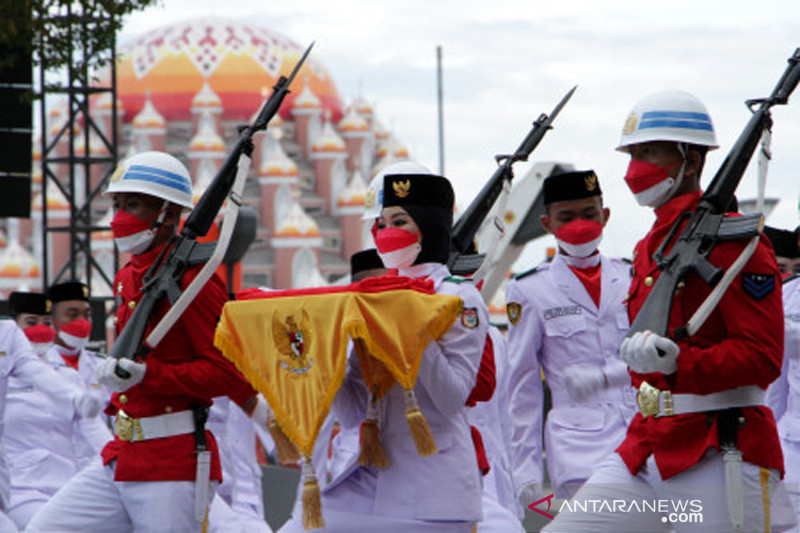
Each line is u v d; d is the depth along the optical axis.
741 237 7.82
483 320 8.23
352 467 8.30
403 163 9.21
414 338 7.77
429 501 8.05
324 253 154.62
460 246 10.46
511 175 10.55
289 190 147.00
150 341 9.09
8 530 12.10
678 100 8.39
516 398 11.97
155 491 9.29
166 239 9.72
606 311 11.85
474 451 8.41
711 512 8.07
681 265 7.91
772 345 7.86
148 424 9.31
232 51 154.88
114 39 28.28
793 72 8.28
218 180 9.38
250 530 15.56
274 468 26.31
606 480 8.47
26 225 147.75
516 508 12.92
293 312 7.94
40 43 27.77
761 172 8.14
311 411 7.85
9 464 15.22
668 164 8.33
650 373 8.21
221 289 9.38
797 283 12.92
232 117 153.38
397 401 8.12
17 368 13.59
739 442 8.01
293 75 9.60
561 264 12.01
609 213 12.20
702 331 8.02
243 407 9.40
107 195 9.76
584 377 11.79
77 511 9.55
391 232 8.30
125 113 151.38
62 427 15.40
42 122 35.66
